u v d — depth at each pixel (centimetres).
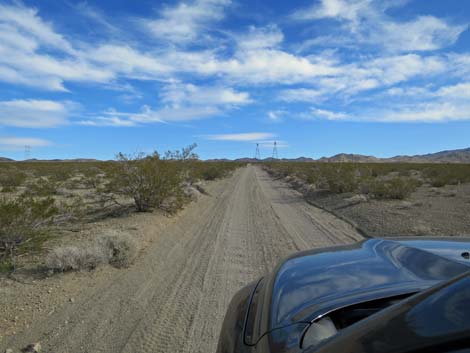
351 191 2470
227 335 308
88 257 818
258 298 319
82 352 486
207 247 1083
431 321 164
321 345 200
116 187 1602
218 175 4506
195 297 680
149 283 755
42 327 554
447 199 2145
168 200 1727
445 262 293
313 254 366
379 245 365
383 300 251
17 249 865
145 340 517
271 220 1580
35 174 4325
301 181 3725
